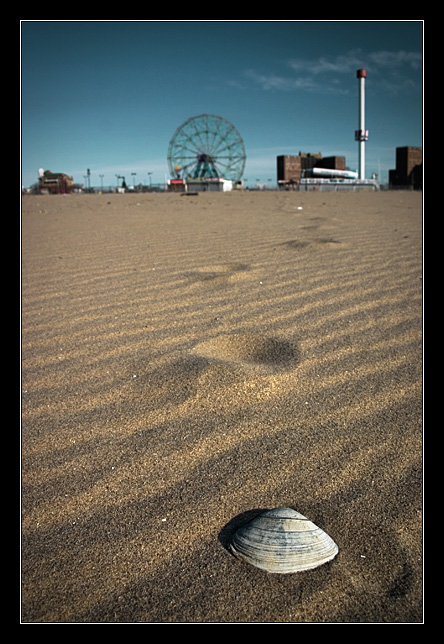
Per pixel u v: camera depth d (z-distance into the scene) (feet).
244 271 12.75
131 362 7.47
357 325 8.69
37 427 5.80
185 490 4.64
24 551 3.99
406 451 5.11
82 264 14.49
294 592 3.53
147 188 135.23
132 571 3.78
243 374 6.74
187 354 7.56
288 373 6.91
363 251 15.01
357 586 3.57
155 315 9.62
